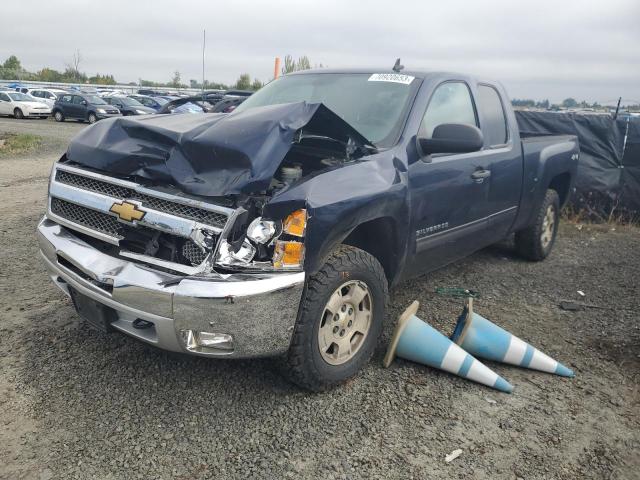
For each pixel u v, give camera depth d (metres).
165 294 2.65
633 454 2.89
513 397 3.36
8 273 4.86
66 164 3.43
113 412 2.97
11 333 3.75
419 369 3.60
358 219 3.10
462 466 2.72
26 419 2.87
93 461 2.61
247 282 2.66
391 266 3.67
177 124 3.19
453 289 5.12
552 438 2.98
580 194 8.81
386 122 3.84
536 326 4.42
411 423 3.03
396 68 4.33
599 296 5.21
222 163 2.79
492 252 6.52
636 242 7.50
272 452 2.74
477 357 3.81
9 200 7.97
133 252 2.96
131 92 41.38
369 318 3.40
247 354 2.77
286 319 2.81
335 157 3.56
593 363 3.85
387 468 2.68
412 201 3.62
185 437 2.81
